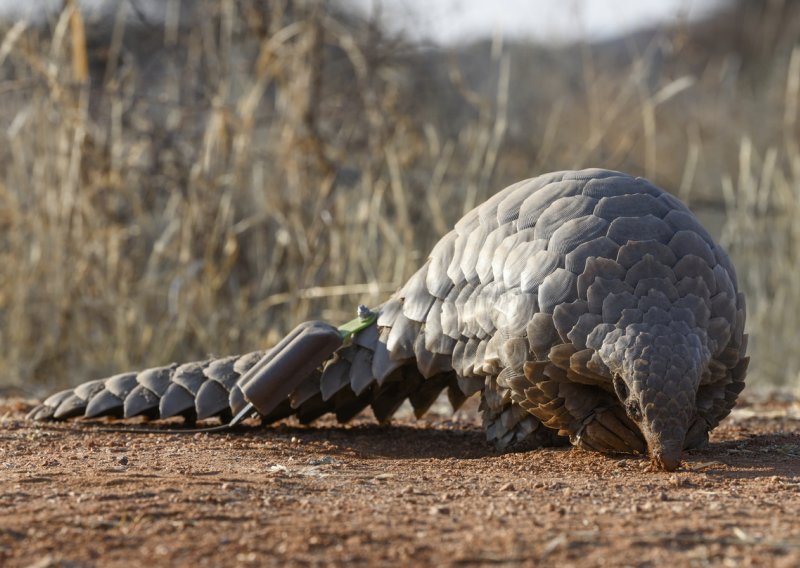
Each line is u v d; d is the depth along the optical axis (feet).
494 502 50.08
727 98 211.41
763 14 312.91
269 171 123.75
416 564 39.91
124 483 53.31
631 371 56.49
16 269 112.27
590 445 62.49
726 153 195.42
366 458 66.90
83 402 76.54
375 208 117.29
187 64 138.00
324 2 131.95
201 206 117.70
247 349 113.50
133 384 76.33
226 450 66.18
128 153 124.47
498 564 39.91
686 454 65.57
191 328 114.52
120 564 39.99
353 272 115.96
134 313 112.98
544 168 143.95
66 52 124.77
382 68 142.61
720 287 61.11
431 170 131.64
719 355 61.67
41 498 49.67
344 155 127.95
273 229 124.98
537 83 192.95
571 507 48.83
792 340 120.06
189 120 130.11
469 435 77.77
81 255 113.60
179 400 74.02
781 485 54.24
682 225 61.98
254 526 44.78
